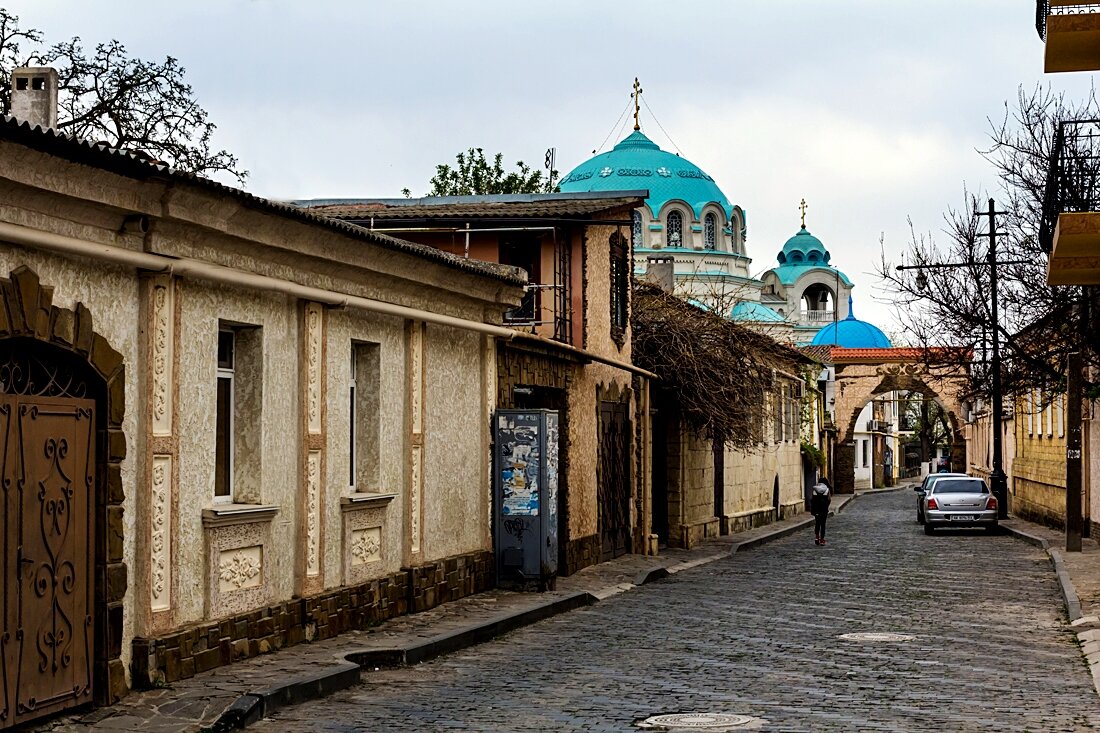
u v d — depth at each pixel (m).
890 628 16.67
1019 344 35.34
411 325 16.84
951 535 38.97
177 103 27.62
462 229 22.98
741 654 14.37
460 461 18.67
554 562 20.09
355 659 13.19
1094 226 17.53
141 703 10.66
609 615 18.23
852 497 69.44
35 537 9.81
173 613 11.63
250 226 12.58
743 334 32.31
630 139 78.44
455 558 18.33
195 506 12.07
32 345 9.91
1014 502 50.03
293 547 13.98
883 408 98.75
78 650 10.34
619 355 27.30
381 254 15.34
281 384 13.68
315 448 14.27
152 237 11.26
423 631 15.15
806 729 10.12
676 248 75.44
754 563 28.17
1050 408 39.25
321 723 10.49
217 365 12.77
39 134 9.19
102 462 10.70
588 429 25.02
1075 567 24.77
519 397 22.89
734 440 32.22
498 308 19.72
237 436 13.27
